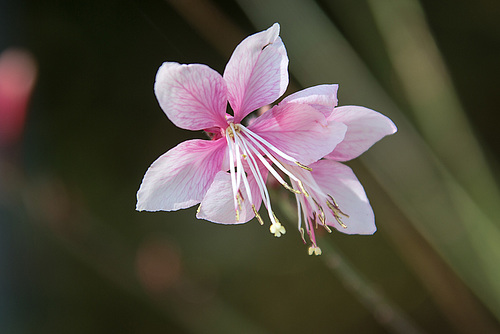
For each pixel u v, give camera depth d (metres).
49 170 0.34
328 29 0.27
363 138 0.22
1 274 0.33
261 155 0.22
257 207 0.23
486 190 0.27
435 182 0.28
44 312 0.34
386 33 0.28
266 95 0.22
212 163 0.22
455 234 0.27
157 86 0.21
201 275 0.34
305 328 0.34
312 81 0.28
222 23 0.27
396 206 0.29
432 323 0.34
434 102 0.28
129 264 0.29
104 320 0.34
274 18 0.27
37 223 0.32
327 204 0.22
